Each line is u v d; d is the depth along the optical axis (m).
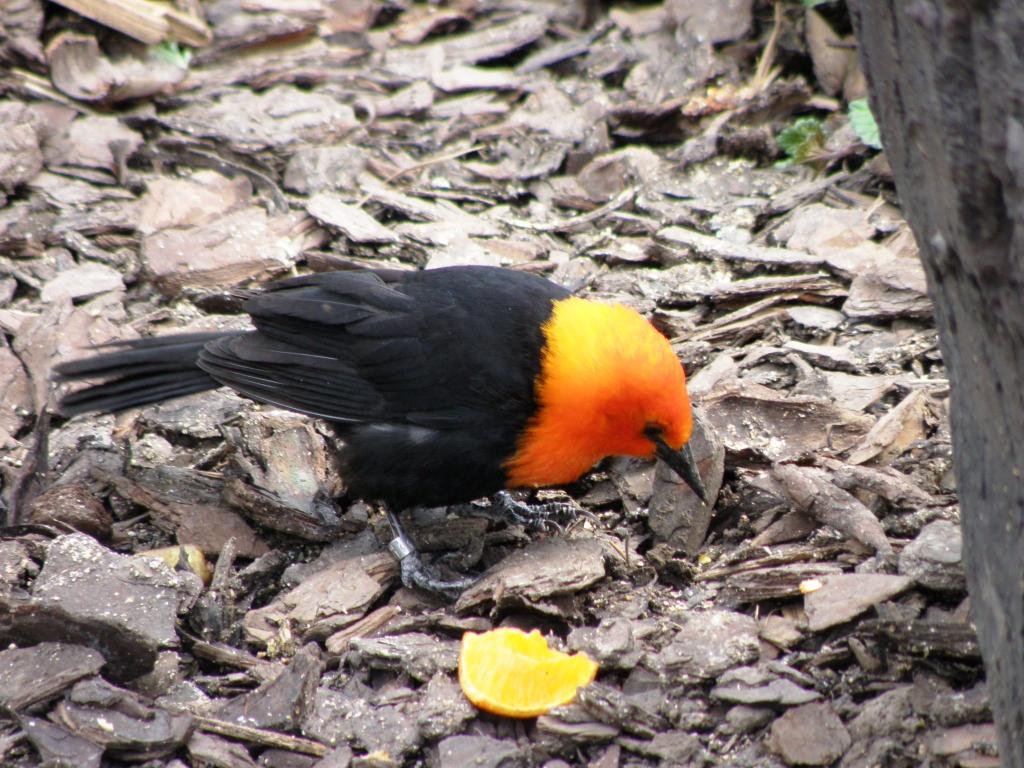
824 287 12.84
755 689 8.45
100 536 10.55
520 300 9.90
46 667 8.62
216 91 16.47
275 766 8.46
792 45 16.47
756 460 10.62
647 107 15.92
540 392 9.55
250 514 10.70
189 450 11.65
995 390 6.31
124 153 15.10
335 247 14.25
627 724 8.41
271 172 15.33
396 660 9.02
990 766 7.71
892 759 7.99
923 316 12.26
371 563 10.16
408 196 15.09
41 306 13.15
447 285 10.18
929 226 6.38
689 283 13.38
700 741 8.36
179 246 13.78
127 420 11.87
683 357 12.23
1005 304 5.82
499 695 8.52
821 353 11.99
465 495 10.23
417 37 17.61
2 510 10.81
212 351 10.41
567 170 15.59
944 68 5.48
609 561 10.02
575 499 11.10
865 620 8.62
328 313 10.12
